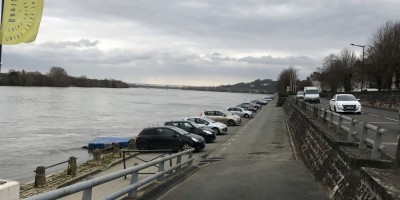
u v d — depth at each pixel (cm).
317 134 1555
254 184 1218
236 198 1012
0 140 3988
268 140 2983
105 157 2473
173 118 6975
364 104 5762
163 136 2514
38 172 1778
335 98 3725
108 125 5709
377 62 6219
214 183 1255
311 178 1329
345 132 1350
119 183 1598
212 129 3291
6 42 527
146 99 17300
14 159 2905
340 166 994
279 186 1172
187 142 2461
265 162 1858
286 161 1894
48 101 11506
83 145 3609
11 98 12000
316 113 2212
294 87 15488
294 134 2948
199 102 15438
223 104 13625
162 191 1100
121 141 3303
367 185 690
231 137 3388
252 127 4331
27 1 524
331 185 1024
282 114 6756
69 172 1997
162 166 1241
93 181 634
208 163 1911
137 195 978
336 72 9788
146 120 6581
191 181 1309
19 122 5844
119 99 15888
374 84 8544
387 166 832
